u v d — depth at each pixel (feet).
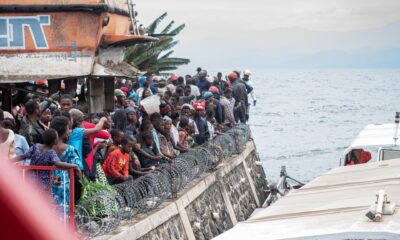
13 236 3.07
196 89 82.02
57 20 45.75
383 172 33.30
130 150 43.32
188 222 51.96
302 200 27.48
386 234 16.80
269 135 212.43
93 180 37.42
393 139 59.16
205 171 63.36
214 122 75.72
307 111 325.42
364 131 65.26
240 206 76.43
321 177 35.78
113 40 50.31
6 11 45.47
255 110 329.72
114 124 49.57
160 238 44.93
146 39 51.93
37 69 46.19
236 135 81.25
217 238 20.52
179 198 51.16
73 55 46.06
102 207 35.12
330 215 21.47
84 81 60.64
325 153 164.35
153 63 110.73
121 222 40.57
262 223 22.27
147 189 44.21
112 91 57.57
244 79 95.45
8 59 46.03
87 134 35.88
